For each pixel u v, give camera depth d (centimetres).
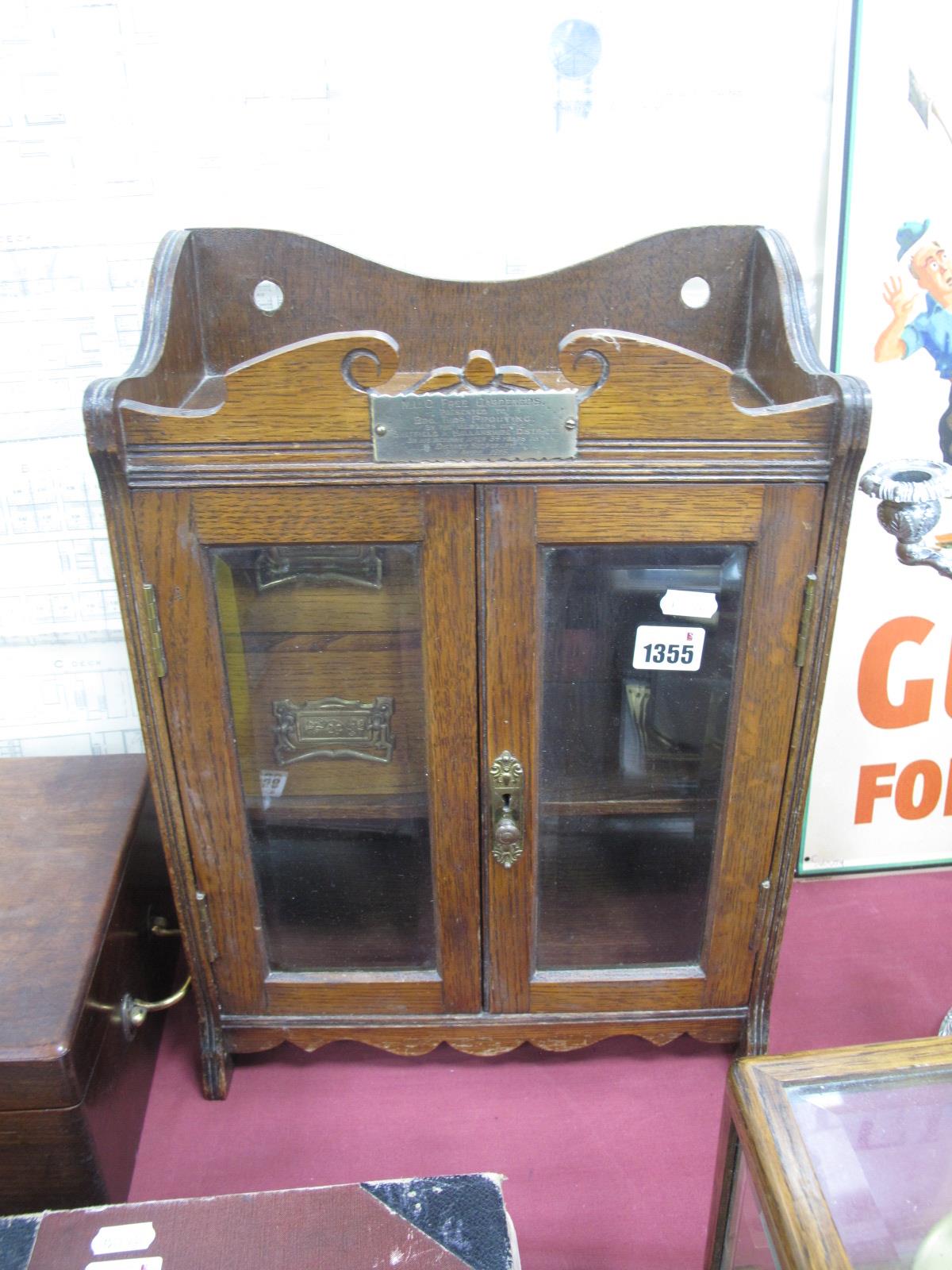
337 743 85
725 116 100
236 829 86
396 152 100
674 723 84
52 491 112
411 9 94
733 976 94
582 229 104
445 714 81
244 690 82
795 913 123
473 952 92
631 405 70
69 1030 74
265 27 94
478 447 71
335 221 103
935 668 120
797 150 101
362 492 73
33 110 97
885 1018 106
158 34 94
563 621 80
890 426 109
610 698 83
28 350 106
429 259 105
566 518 74
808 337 84
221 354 100
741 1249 67
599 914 94
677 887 92
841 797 126
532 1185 89
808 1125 60
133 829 99
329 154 100
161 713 80
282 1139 94
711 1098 98
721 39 97
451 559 75
